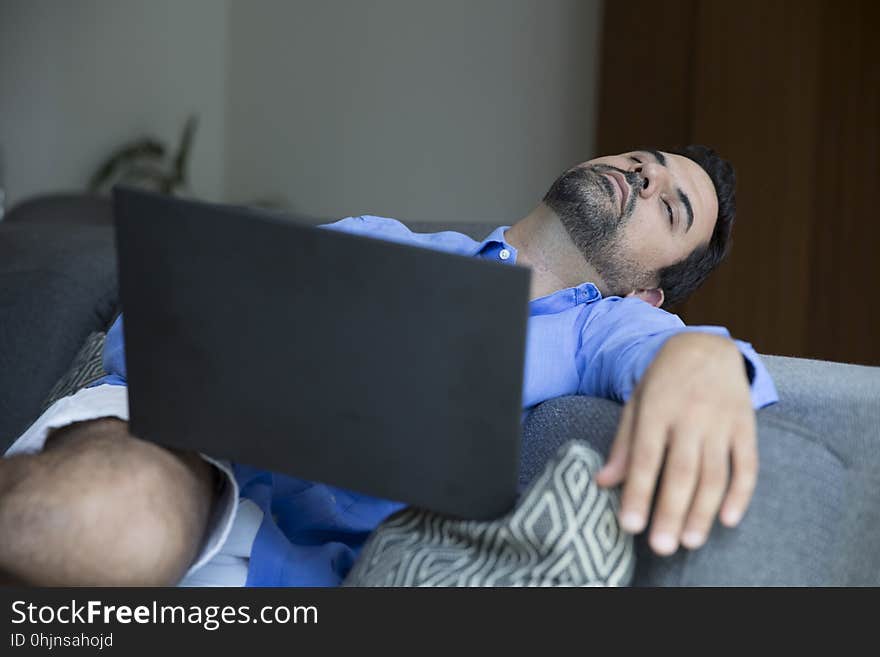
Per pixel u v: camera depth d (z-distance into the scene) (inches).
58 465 38.6
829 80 144.5
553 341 57.2
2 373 70.8
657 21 165.6
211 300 37.1
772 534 37.5
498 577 36.8
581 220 64.9
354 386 36.1
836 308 142.6
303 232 35.7
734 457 35.7
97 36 277.4
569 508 36.3
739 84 154.4
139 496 38.5
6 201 273.4
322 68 246.7
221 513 43.5
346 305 35.6
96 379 54.9
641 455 35.2
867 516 44.1
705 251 69.4
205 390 38.1
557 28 188.2
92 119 277.7
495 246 65.0
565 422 46.8
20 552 37.1
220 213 36.6
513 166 195.3
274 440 37.5
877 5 139.0
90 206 116.7
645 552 38.3
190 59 281.3
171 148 282.8
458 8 208.2
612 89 173.0
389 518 42.5
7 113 273.6
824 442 39.8
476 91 203.3
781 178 149.4
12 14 272.8
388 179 225.6
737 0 154.5
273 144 262.8
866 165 139.7
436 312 34.8
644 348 46.9
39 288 74.4
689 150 73.2
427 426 35.7
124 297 38.3
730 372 37.1
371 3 231.0
